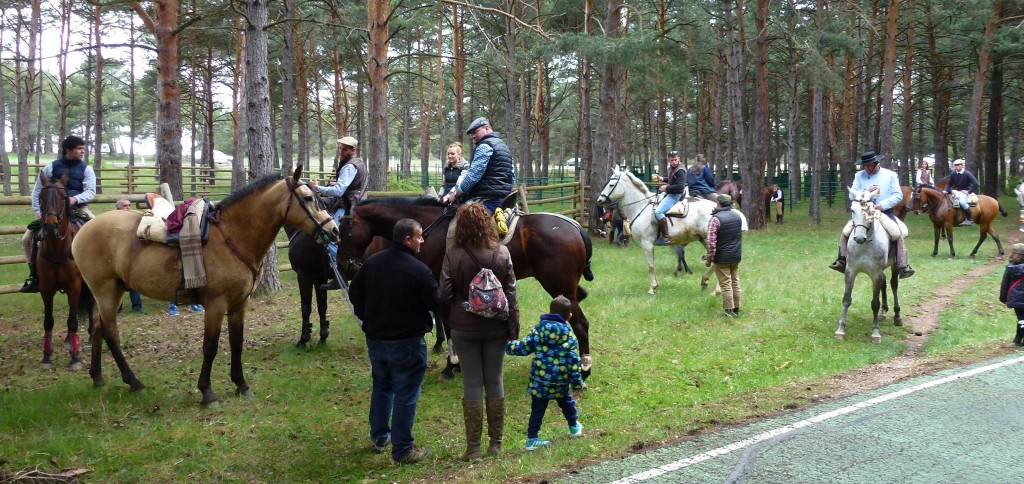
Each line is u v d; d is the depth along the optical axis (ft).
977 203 54.34
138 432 19.84
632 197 41.14
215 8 65.67
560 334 18.11
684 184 40.27
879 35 90.07
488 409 17.88
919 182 66.08
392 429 17.79
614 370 25.99
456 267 17.12
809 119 122.72
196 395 23.03
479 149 22.84
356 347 29.04
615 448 17.88
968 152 85.97
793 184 115.75
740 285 41.63
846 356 27.76
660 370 26.08
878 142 120.06
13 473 16.62
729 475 15.79
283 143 72.23
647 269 48.03
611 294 39.19
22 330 31.83
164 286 21.89
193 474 17.49
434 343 29.81
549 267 23.30
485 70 115.85
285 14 68.44
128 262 22.03
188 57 103.71
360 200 26.02
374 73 61.93
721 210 33.65
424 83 150.71
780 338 30.55
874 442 17.74
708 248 33.40
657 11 80.33
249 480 17.29
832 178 121.08
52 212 24.98
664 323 32.78
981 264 51.52
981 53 84.07
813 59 74.59
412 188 94.38
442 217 23.21
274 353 28.04
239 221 22.38
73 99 157.48
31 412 20.99
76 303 26.20
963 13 82.53
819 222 84.99
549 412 22.00
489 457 17.75
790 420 19.63
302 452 18.81
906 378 23.95
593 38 56.18
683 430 19.19
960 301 37.88
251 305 36.96
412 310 17.08
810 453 17.04
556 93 151.12
